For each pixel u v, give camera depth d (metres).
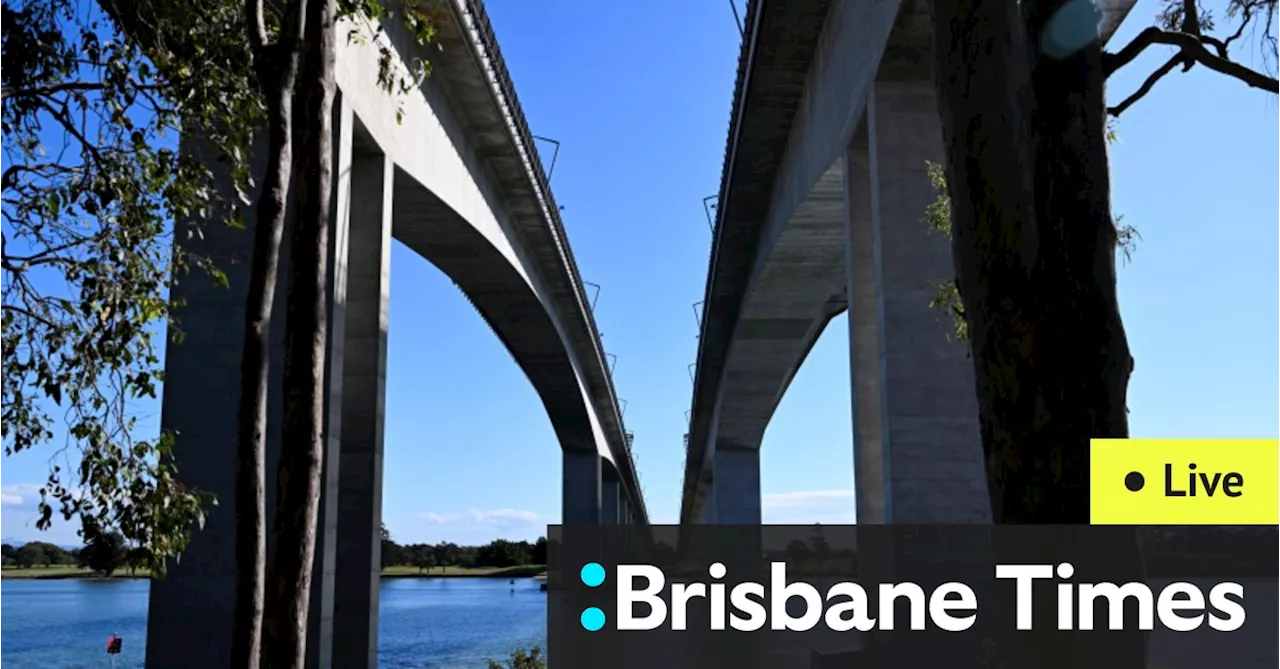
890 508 18.64
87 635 65.69
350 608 20.31
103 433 8.60
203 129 10.23
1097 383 6.46
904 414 18.86
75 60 8.92
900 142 19.89
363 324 21.45
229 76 9.96
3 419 8.59
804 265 37.69
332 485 18.62
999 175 6.75
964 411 18.88
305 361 8.67
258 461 8.68
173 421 17.41
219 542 17.12
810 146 27.67
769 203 36.25
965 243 6.83
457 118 28.95
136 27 9.42
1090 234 6.69
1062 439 6.36
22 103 8.62
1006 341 6.53
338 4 11.77
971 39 6.90
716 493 70.50
